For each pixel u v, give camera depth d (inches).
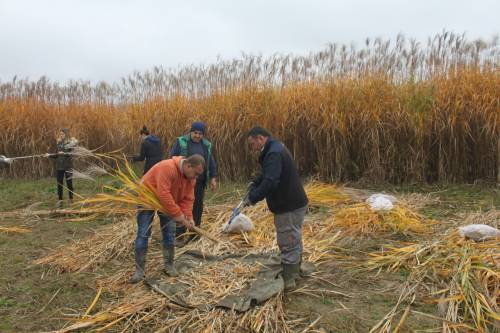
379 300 167.3
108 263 211.6
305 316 156.2
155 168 185.8
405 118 368.8
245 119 413.7
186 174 182.4
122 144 498.6
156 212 192.1
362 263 200.1
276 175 165.2
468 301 154.7
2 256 225.0
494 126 339.3
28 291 181.6
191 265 198.2
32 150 475.8
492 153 350.0
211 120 426.0
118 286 184.2
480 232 205.3
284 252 176.1
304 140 407.5
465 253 180.1
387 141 374.0
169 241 191.5
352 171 391.2
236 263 195.5
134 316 158.6
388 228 245.4
